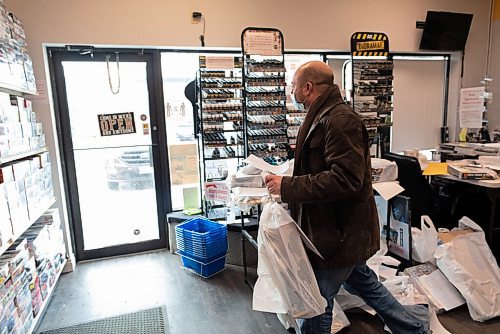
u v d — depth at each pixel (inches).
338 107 57.0
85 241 133.9
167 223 139.0
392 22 155.0
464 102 164.2
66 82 124.7
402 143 179.0
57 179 121.2
